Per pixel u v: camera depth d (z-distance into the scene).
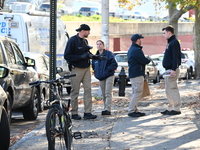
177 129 9.43
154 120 10.71
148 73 25.41
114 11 53.97
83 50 10.89
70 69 11.03
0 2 25.23
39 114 13.82
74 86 11.05
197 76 29.86
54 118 6.76
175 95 11.50
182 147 7.80
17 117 13.32
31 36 18.20
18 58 11.41
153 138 8.62
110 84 11.84
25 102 11.71
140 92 11.43
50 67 10.83
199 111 11.95
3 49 10.16
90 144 8.25
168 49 11.27
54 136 6.61
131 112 11.48
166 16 58.62
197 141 8.24
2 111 7.75
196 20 29.38
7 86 9.52
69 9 49.25
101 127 9.98
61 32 21.16
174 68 11.17
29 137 9.00
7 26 17.83
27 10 18.64
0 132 7.75
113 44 47.00
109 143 8.31
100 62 11.87
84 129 9.78
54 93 7.12
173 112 11.50
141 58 11.28
